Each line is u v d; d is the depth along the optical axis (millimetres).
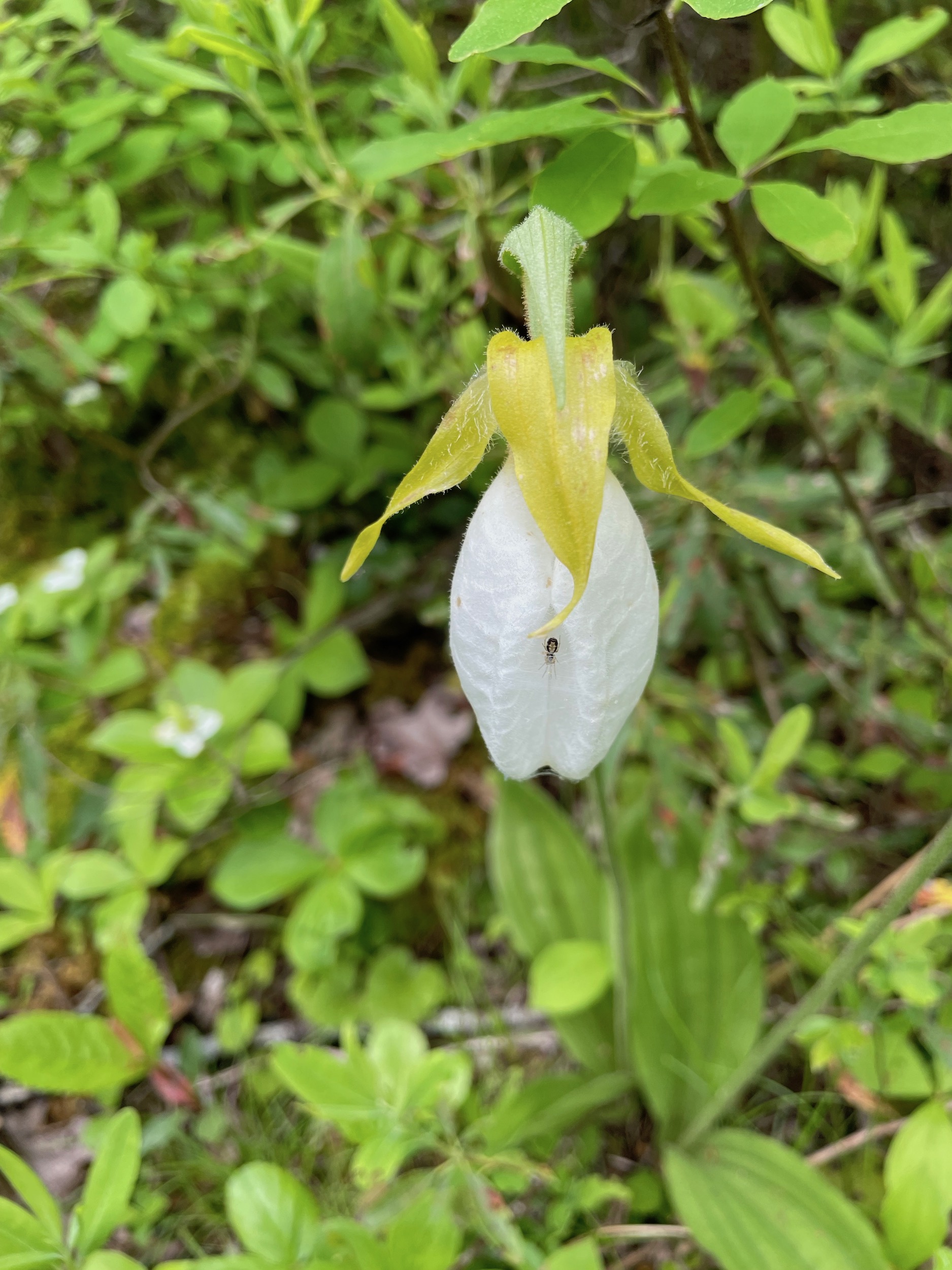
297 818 359
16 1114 291
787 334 311
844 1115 266
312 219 348
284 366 375
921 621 267
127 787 307
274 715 354
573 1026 273
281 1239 186
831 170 320
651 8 161
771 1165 227
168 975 328
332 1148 273
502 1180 225
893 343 271
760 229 296
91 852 306
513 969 321
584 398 139
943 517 372
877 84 277
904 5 272
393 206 294
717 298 263
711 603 287
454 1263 234
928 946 241
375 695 390
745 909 259
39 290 322
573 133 170
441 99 218
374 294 246
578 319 290
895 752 307
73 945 327
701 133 171
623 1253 253
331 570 373
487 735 160
